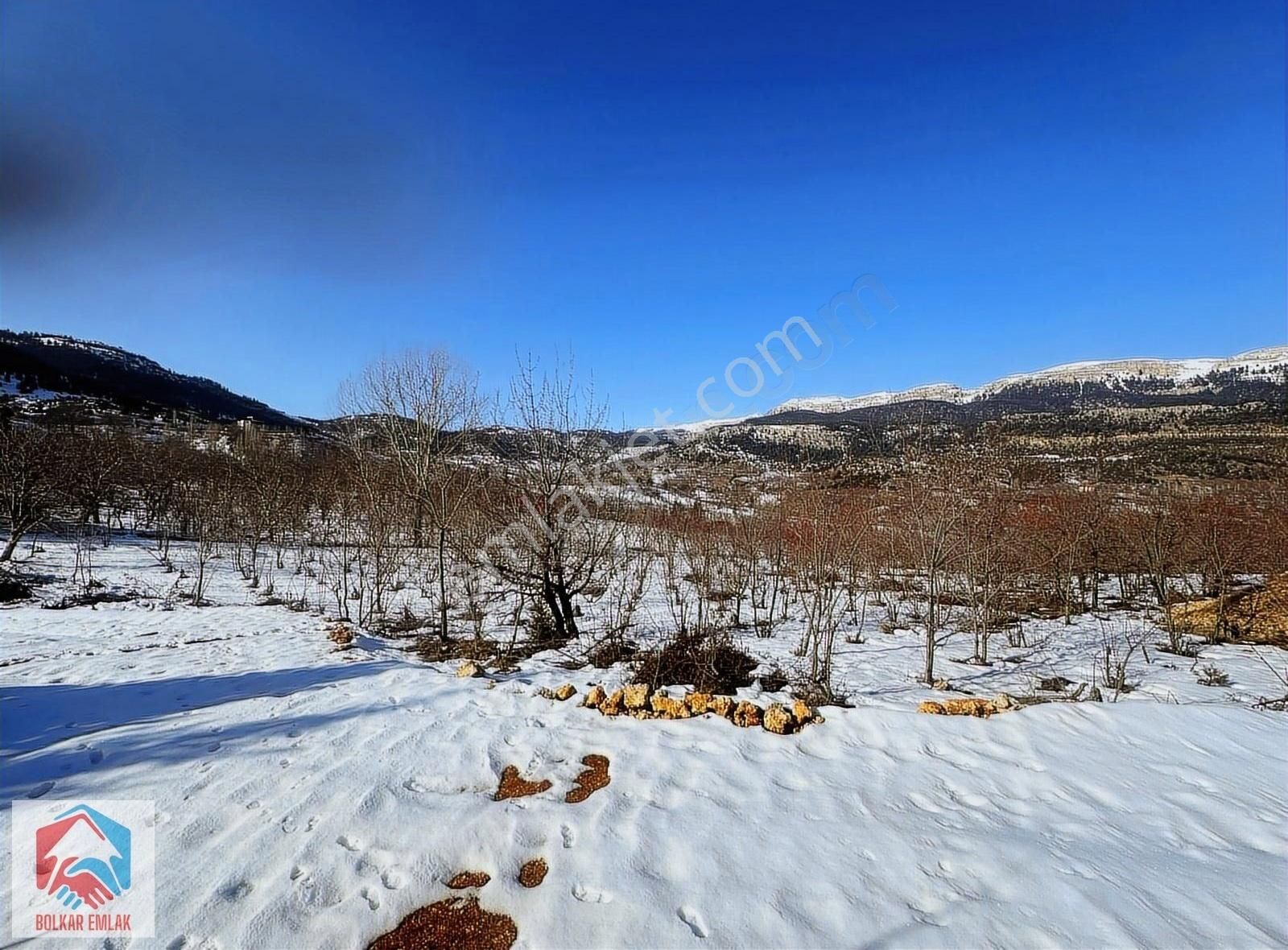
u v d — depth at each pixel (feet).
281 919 9.61
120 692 20.33
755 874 10.58
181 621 34.78
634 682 21.67
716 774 14.38
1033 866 10.73
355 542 57.16
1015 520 38.96
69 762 14.70
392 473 57.52
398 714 18.13
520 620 34.53
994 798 13.39
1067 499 50.42
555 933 9.29
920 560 33.76
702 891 10.14
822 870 10.67
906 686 24.71
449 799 13.24
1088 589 53.06
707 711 18.16
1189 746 16.02
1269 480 61.57
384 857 11.19
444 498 35.45
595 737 16.49
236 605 41.14
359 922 9.62
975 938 9.02
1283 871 10.69
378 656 26.43
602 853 11.21
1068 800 13.28
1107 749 15.81
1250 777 14.40
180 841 11.52
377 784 13.69
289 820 12.25
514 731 16.89
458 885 10.57
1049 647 33.68
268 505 64.85
